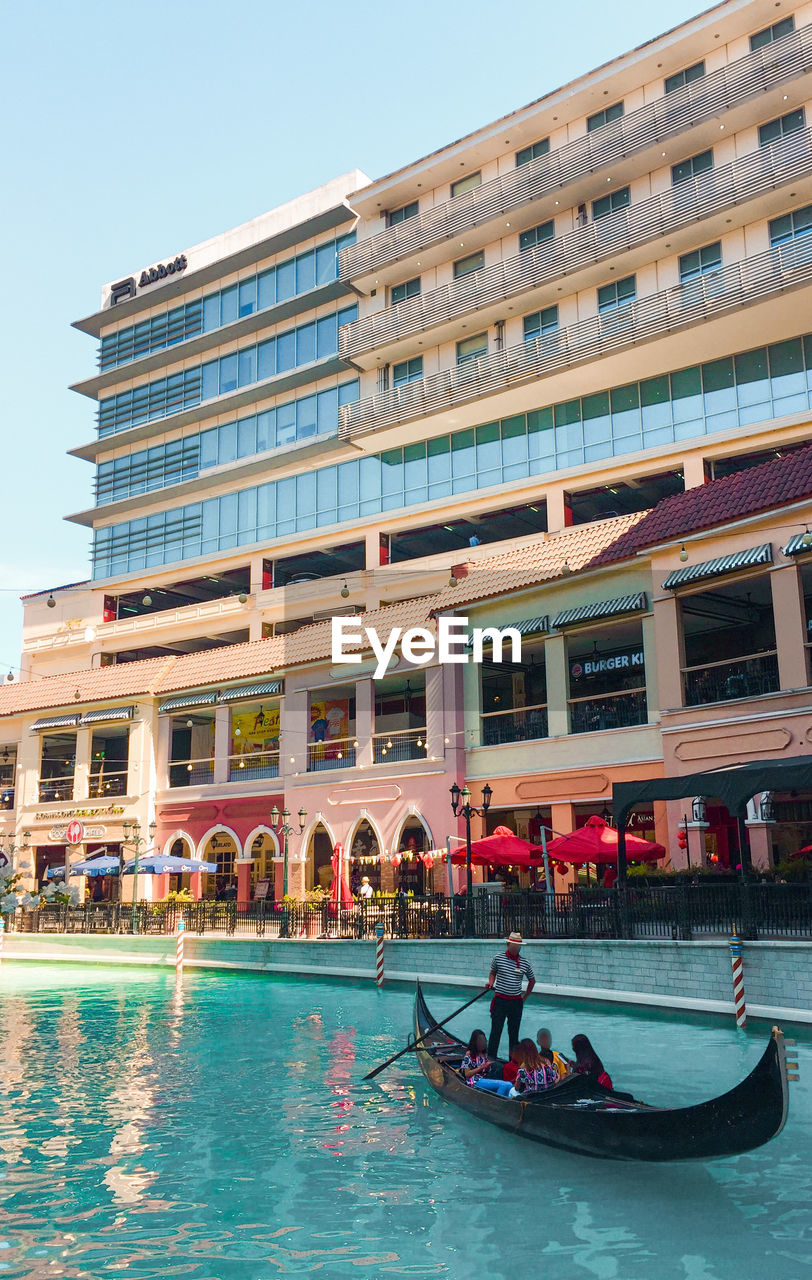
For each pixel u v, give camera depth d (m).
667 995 17.88
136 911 33.34
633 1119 9.19
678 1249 7.77
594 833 23.05
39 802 45.53
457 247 44.59
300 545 48.44
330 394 49.22
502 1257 7.71
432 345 45.72
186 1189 9.51
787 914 16.56
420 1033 14.01
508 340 43.16
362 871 34.81
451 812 31.67
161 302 57.34
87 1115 12.52
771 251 34.81
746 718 24.31
